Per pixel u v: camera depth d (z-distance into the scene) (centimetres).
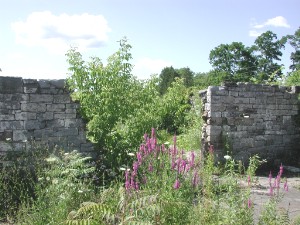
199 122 1416
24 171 834
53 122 894
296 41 4319
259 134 1196
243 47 4572
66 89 908
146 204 446
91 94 944
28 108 865
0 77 834
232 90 1143
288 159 1249
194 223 489
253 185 898
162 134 1016
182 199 503
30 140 866
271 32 4462
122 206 474
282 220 535
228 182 630
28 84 862
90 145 937
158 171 542
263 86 1202
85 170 727
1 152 840
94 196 636
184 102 1841
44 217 560
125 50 968
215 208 522
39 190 646
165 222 476
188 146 1343
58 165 732
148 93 991
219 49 4656
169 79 5088
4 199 679
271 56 4500
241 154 1159
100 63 965
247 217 495
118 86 950
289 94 1256
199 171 622
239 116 1155
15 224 597
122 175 845
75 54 937
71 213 464
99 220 470
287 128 1255
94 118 941
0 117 838
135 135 959
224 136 1125
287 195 848
